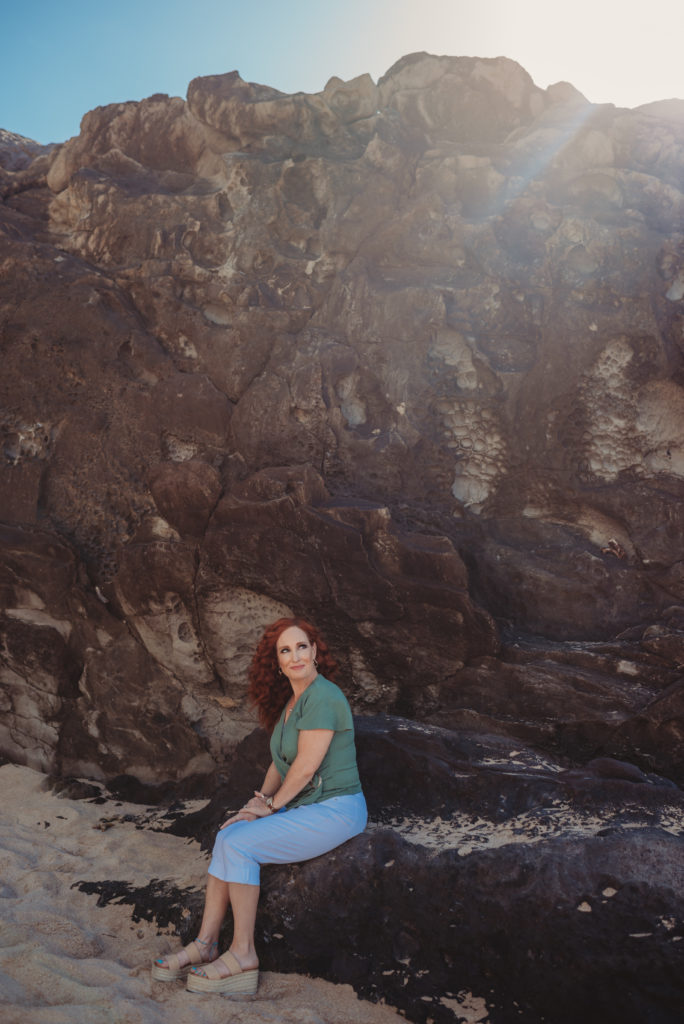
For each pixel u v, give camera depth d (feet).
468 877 9.46
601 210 15.72
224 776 13.67
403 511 15.15
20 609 15.37
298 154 16.67
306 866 9.94
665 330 15.06
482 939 9.20
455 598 13.58
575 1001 8.79
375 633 13.98
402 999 9.18
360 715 13.55
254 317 15.83
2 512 15.79
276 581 14.07
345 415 15.71
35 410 16.02
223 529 14.21
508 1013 8.96
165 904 10.72
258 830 9.66
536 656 13.47
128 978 9.27
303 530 13.97
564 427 15.17
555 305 15.19
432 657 13.80
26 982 9.08
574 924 8.93
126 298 16.65
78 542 15.48
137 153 18.10
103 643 15.05
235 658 14.55
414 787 11.30
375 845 9.91
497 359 15.37
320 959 9.64
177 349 16.28
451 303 15.71
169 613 14.70
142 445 15.60
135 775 14.78
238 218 16.46
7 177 18.80
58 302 16.25
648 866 9.20
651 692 12.82
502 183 16.03
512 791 10.89
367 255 16.14
